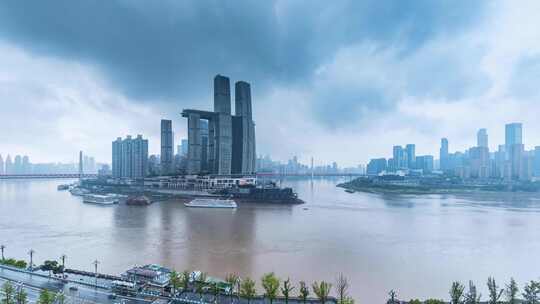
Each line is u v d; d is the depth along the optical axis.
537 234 160.12
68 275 89.81
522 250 130.62
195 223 188.62
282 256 119.81
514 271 107.06
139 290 79.31
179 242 139.00
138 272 86.50
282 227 176.88
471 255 123.44
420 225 184.88
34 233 154.62
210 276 97.00
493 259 118.94
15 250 124.31
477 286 94.81
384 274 102.62
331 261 114.62
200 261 112.75
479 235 157.75
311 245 136.00
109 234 154.12
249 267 107.38
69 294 76.12
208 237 149.25
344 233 160.88
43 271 91.62
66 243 135.50
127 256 117.62
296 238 148.75
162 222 191.62
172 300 74.06
